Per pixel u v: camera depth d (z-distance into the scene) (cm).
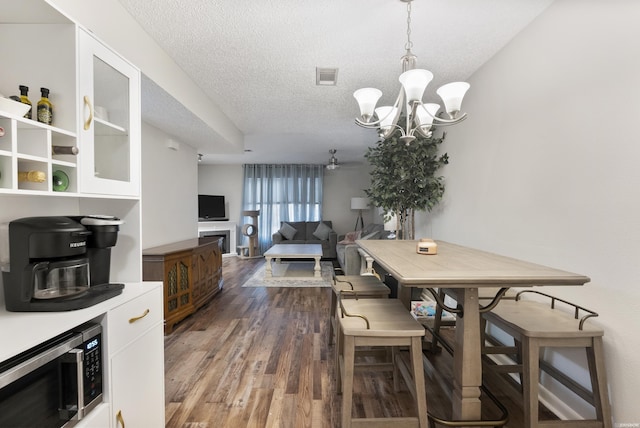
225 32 204
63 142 122
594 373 136
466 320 139
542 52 184
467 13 184
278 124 418
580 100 158
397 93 307
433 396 192
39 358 90
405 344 138
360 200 750
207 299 374
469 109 272
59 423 98
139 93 161
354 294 206
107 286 136
